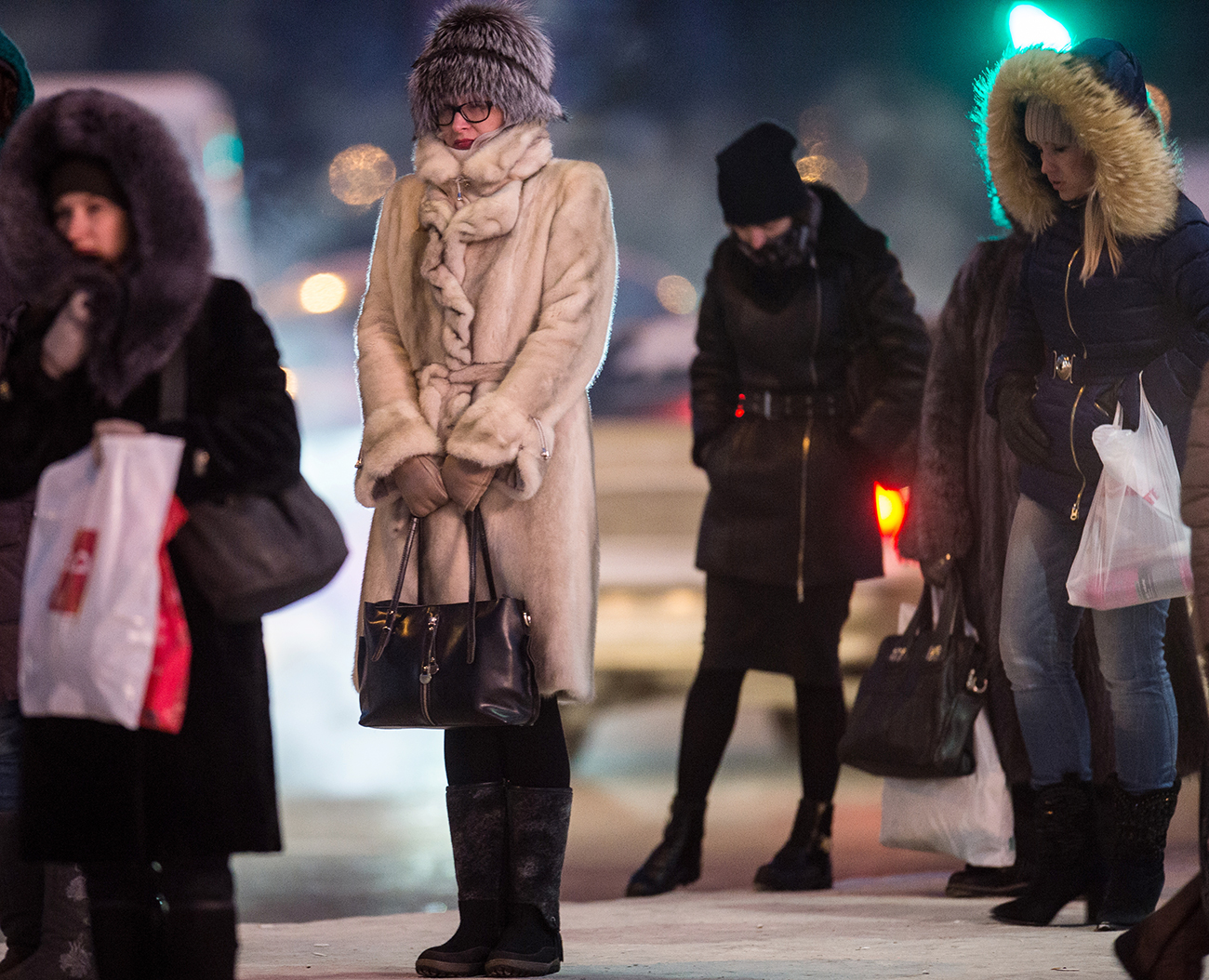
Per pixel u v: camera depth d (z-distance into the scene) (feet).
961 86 369.09
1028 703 56.80
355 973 48.16
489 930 48.24
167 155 35.96
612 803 96.02
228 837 35.99
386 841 86.38
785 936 55.26
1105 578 51.65
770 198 68.49
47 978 46.16
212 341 36.96
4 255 36.70
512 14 49.55
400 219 51.19
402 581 48.42
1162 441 51.98
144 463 35.06
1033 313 56.39
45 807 35.83
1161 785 54.34
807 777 71.61
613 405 139.33
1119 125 51.19
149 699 35.01
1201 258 51.75
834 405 71.10
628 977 46.39
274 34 401.08
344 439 178.81
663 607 111.75
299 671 134.92
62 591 34.83
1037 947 50.96
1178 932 38.65
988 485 63.72
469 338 48.70
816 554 70.44
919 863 82.53
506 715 46.24
